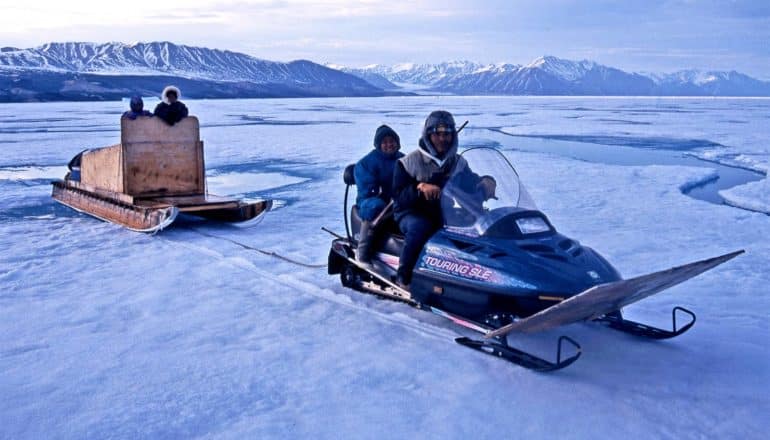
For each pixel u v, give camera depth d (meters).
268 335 4.32
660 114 61.03
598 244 7.16
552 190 11.62
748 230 8.06
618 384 3.54
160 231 8.15
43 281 5.70
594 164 16.28
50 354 3.95
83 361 3.84
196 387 3.48
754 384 3.54
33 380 3.56
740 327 4.49
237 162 16.58
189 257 6.68
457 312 4.15
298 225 8.55
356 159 17.36
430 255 4.28
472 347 4.04
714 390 3.46
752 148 23.34
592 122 43.66
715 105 106.25
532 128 35.69
